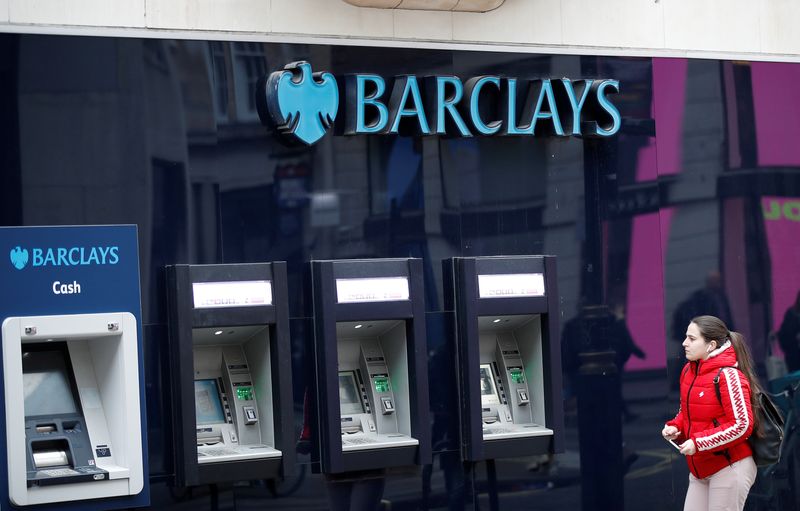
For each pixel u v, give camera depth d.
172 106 8.57
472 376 9.23
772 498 10.70
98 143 8.32
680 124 10.39
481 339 9.72
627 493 10.01
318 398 8.84
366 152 9.21
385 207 9.25
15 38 8.14
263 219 8.83
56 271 7.93
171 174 8.54
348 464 8.76
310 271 8.95
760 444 8.14
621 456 10.01
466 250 9.52
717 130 10.54
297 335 8.90
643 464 10.09
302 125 8.85
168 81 8.56
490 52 9.69
